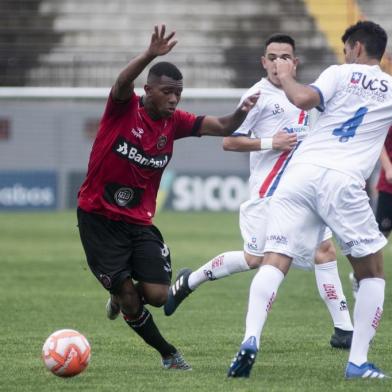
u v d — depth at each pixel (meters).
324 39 103.69
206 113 94.25
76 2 106.06
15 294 40.88
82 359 21.33
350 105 21.73
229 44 104.56
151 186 23.34
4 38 104.19
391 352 26.41
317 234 22.14
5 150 95.38
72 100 95.31
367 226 21.66
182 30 104.69
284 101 29.00
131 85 21.77
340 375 22.23
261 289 21.39
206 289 43.66
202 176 91.94
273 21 105.06
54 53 102.38
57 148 95.06
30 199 93.44
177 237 67.38
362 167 21.66
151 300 22.83
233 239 66.00
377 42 22.22
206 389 20.30
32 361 24.72
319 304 38.12
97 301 38.84
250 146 28.28
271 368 23.34
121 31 105.12
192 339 29.12
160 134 22.69
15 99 95.12
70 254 57.62
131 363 24.45
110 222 22.92
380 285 21.89
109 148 22.47
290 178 21.81
